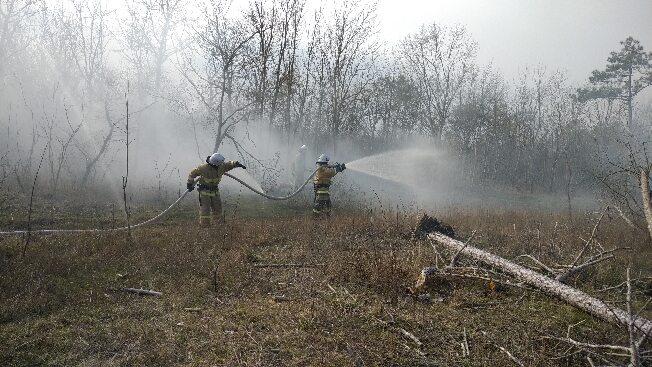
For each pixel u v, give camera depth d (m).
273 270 6.34
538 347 4.33
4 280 5.11
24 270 5.46
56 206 10.21
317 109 21.09
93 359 3.81
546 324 4.80
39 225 8.67
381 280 5.71
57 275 5.67
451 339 4.43
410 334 4.41
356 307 5.03
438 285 5.95
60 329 4.31
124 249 6.80
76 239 7.02
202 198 9.24
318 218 10.56
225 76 14.19
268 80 16.30
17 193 10.91
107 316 4.68
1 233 7.32
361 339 4.27
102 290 5.30
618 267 7.02
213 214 9.40
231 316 4.75
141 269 6.02
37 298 4.82
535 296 5.67
